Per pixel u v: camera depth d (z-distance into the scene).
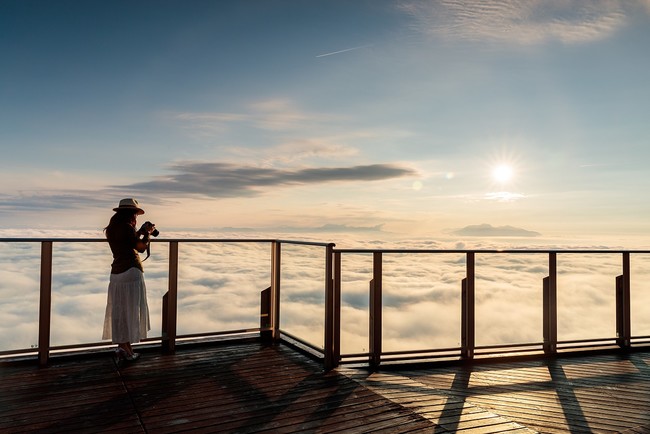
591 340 4.96
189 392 3.44
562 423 2.95
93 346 4.29
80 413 3.01
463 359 4.53
